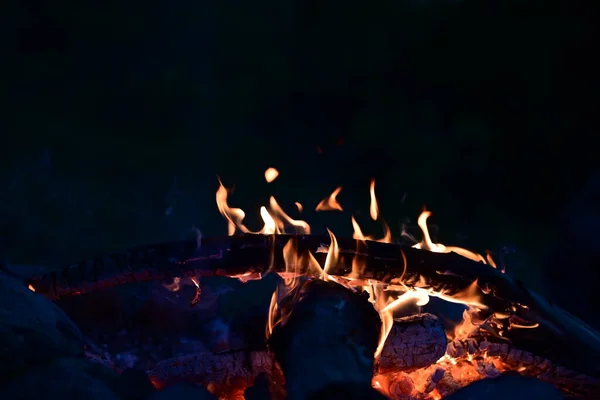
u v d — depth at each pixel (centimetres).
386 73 762
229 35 830
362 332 178
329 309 180
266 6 850
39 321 174
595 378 201
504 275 203
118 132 679
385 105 721
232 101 746
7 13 798
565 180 568
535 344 204
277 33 836
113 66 789
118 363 241
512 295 200
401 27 796
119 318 267
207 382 202
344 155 647
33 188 539
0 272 185
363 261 198
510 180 582
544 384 164
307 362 169
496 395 161
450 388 211
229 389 203
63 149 630
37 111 700
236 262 200
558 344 201
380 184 591
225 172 612
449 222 524
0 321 166
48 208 503
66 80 759
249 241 201
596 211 327
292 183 594
